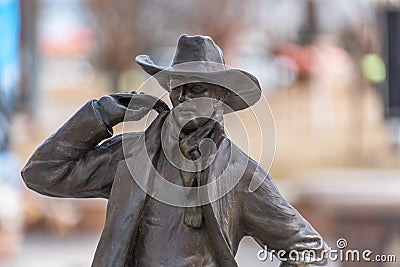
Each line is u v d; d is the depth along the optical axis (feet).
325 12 107.65
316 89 107.04
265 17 114.32
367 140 83.92
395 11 61.41
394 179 53.16
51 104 125.80
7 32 60.70
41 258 55.93
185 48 16.57
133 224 16.58
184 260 16.60
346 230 43.42
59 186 17.43
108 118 17.12
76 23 145.18
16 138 79.61
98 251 16.67
